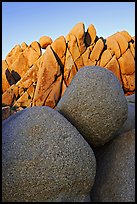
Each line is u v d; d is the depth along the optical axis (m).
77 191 2.59
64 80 19.77
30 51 22.88
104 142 3.00
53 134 2.60
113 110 2.82
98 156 3.23
